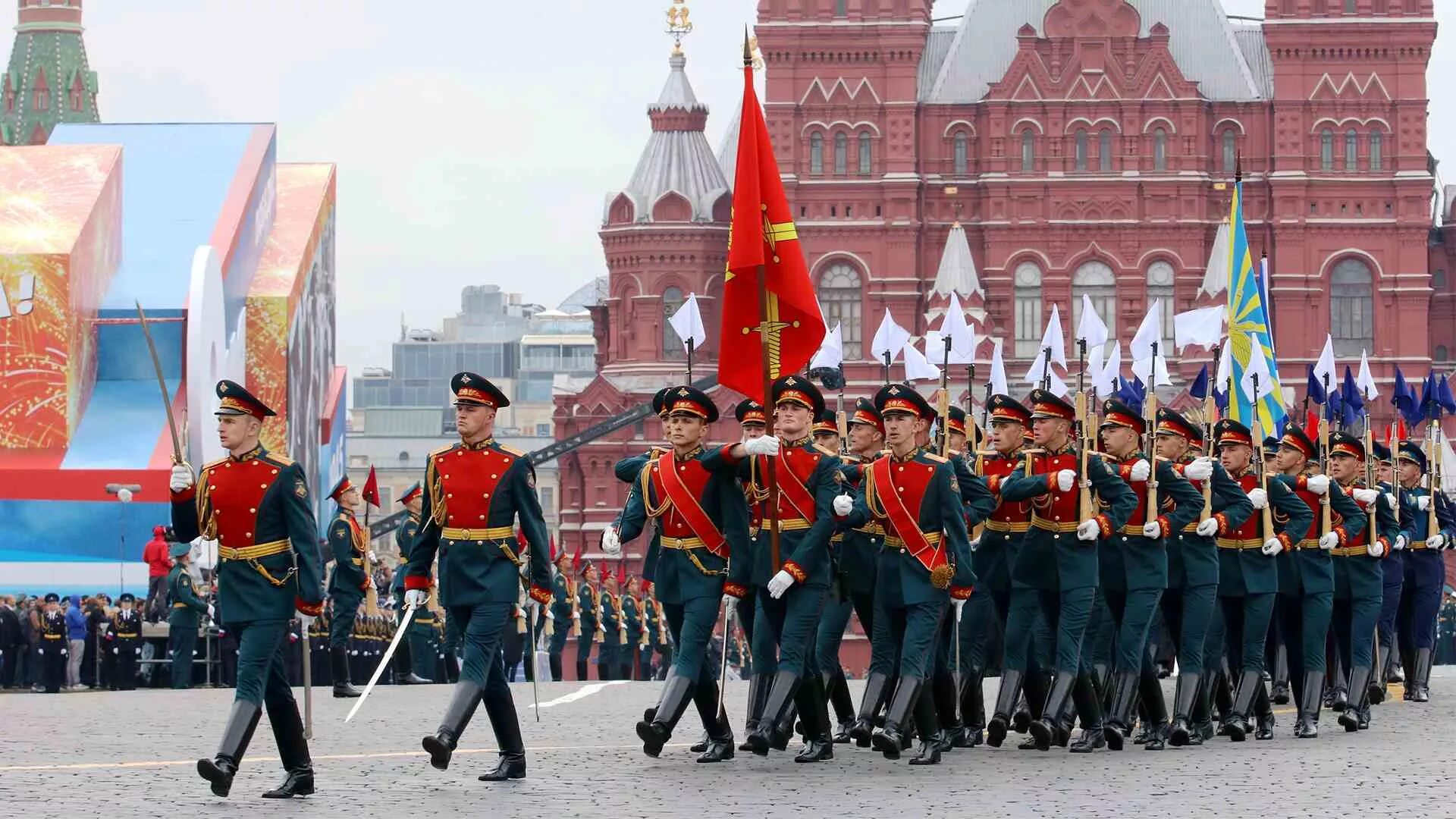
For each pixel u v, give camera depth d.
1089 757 44.56
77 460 128.50
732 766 42.25
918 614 42.06
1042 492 44.97
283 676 36.69
